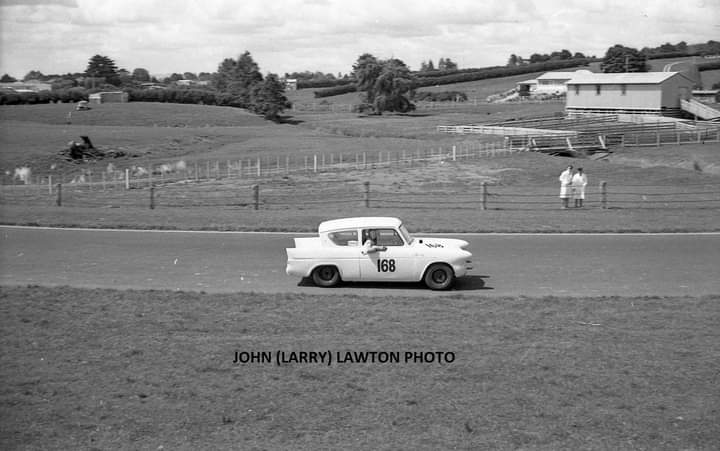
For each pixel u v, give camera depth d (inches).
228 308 584.4
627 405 423.2
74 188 1828.2
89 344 506.9
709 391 440.5
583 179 1242.6
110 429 398.3
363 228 670.5
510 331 533.6
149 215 1081.4
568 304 600.7
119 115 4399.6
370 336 522.6
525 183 1907.0
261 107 4805.6
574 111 3742.6
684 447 382.3
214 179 2003.0
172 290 641.0
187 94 5669.3
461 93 6323.8
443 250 663.1
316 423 405.4
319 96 7583.7
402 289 665.0
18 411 415.2
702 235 942.4
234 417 411.5
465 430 397.4
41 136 3041.3
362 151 2746.1
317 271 667.4
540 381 452.4
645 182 1871.3
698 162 2265.0
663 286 678.5
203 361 480.4
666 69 4249.5
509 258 794.8
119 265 752.3
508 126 3403.1
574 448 380.8
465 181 1931.6
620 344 510.3
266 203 1371.8
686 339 519.5
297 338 519.5
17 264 754.8
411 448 379.9
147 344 506.6
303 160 2504.9
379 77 5216.5
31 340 512.7
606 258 796.0
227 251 826.2
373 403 427.2
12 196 1567.4
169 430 398.3
